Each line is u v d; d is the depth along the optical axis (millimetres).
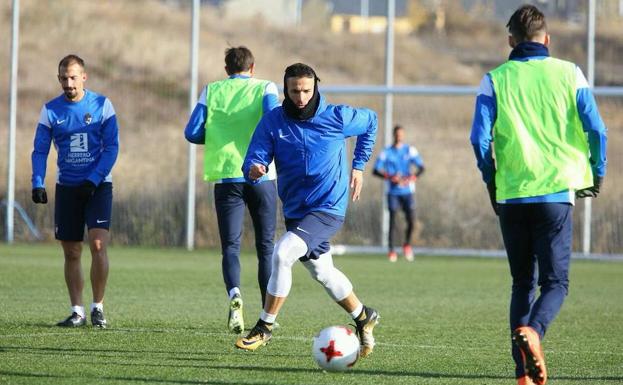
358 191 18531
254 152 18000
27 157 53875
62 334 21250
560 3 60938
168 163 53594
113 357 18250
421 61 65812
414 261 48281
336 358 16562
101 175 22391
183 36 60969
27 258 42938
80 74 22781
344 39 66062
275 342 20672
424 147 56812
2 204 52938
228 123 21938
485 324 24594
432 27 66812
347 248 50812
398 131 48250
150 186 52500
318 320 24734
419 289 34125
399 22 66625
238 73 22453
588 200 49875
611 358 19484
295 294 31562
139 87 55875
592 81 49594
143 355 18578
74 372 16531
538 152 15383
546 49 15938
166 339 20734
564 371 17906
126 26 59656
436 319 25578
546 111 15500
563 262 15281
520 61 15820
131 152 53906
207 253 48562
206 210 52094
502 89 15633
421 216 53062
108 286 32625
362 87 50312
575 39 58031
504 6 66062
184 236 51719
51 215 52312
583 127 15523
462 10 66750
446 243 52688
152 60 57281
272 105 21859
